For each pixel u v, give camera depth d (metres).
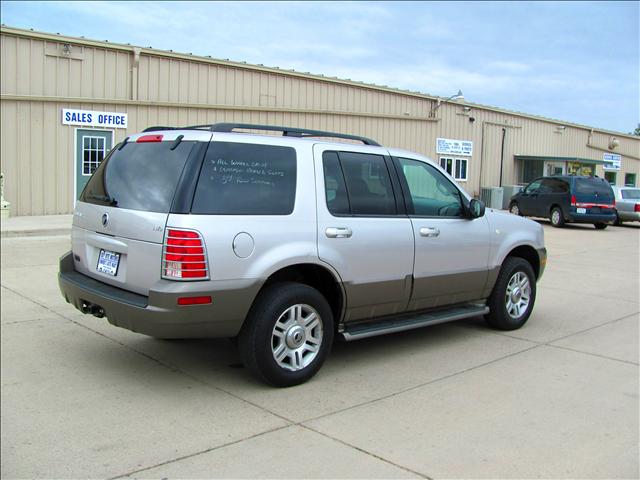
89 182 5.31
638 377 5.21
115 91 17.61
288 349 4.79
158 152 4.67
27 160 16.42
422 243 5.59
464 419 4.25
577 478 3.46
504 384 4.98
